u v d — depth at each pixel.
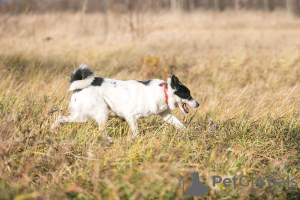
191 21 26.45
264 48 15.14
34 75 7.75
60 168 4.37
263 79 9.90
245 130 5.89
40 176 4.19
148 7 25.16
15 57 10.35
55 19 20.58
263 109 6.94
